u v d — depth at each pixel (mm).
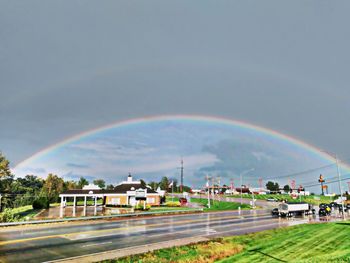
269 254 23438
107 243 27531
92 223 43500
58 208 79125
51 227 38500
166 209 74125
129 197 87438
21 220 42812
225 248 26094
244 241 29641
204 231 36500
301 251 24219
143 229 37406
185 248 25656
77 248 25125
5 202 74812
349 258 20812
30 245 26109
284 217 60281
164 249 25125
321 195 178750
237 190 186625
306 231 35594
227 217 57969
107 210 70062
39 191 127312
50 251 23859
